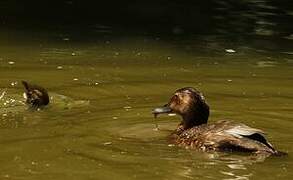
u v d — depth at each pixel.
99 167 17.19
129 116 22.70
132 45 38.19
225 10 51.03
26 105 23.91
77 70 30.81
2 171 16.83
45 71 30.33
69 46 37.16
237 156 18.09
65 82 28.20
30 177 16.39
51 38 39.44
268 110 24.08
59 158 17.88
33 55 34.19
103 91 26.73
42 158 17.88
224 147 18.42
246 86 28.59
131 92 26.75
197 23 45.91
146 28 43.91
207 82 29.23
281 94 27.14
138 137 20.14
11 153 18.30
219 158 17.98
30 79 28.52
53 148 18.78
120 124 21.62
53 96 25.55
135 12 49.69
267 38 41.31
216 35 42.09
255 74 31.30
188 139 19.31
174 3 53.78
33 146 18.95
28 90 24.16
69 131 20.61
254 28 44.44
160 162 17.67
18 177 16.39
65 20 45.97
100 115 22.73
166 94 26.52
